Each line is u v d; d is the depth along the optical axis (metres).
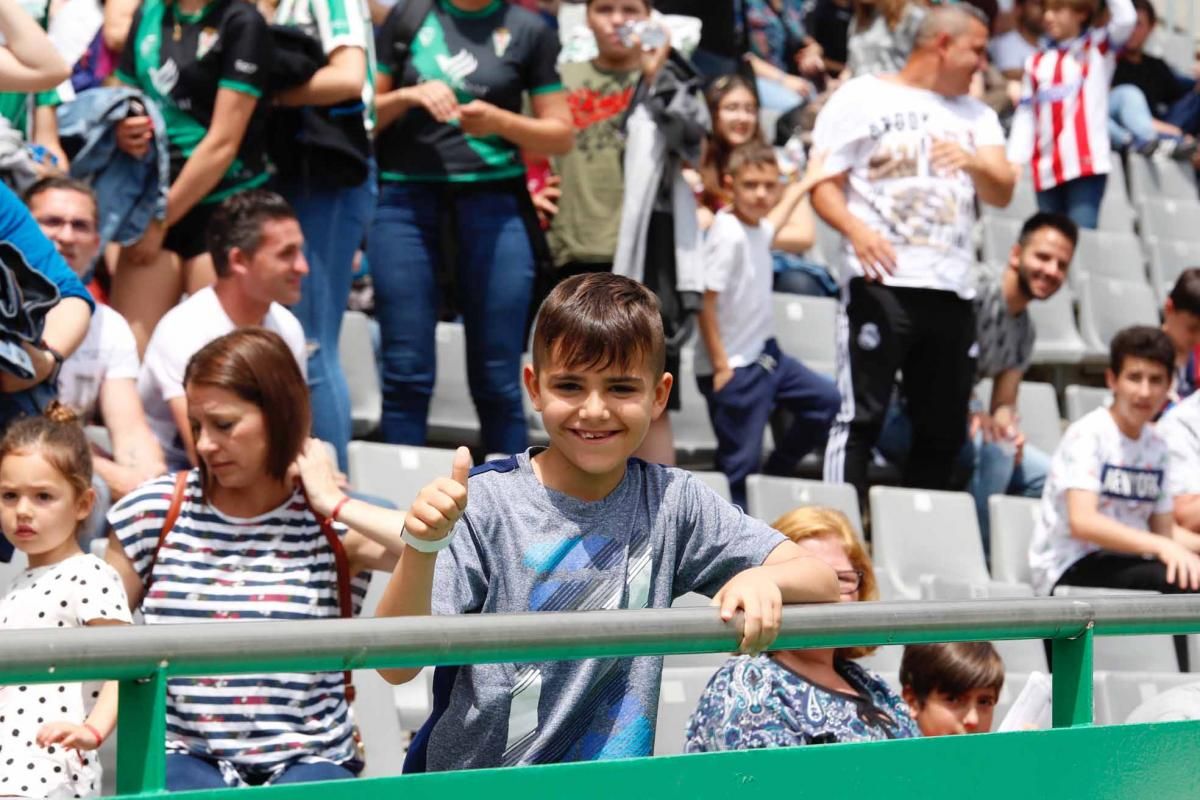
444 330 17.78
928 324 16.38
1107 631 7.25
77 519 8.94
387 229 15.12
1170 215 26.66
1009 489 18.27
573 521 6.66
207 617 9.11
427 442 17.50
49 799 7.72
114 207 13.45
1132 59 27.56
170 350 12.38
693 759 6.36
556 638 5.81
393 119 15.10
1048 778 7.17
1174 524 15.77
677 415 18.47
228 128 13.55
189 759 8.84
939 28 16.42
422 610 6.20
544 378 6.49
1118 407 15.42
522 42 15.27
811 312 19.91
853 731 8.62
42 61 10.78
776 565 6.53
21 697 8.48
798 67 25.38
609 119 16.72
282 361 9.25
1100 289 23.11
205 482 9.28
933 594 14.52
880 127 16.44
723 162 17.23
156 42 13.70
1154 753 7.51
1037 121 23.67
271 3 14.30
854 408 16.45
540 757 6.63
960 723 10.08
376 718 11.60
